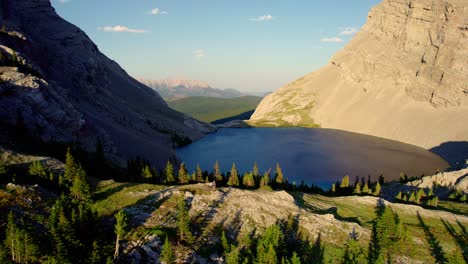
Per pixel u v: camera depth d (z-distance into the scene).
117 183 71.50
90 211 46.78
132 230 52.56
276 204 70.38
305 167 182.88
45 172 65.12
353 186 120.00
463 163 151.88
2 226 44.25
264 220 63.50
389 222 62.44
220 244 54.78
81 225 45.00
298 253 56.62
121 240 49.59
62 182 63.25
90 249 44.12
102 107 195.12
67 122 118.06
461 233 67.19
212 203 65.88
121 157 136.38
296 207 70.56
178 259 49.09
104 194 64.44
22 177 62.53
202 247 53.09
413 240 63.25
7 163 65.81
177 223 56.81
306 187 117.75
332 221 66.62
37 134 100.19
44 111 110.94
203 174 109.75
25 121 100.19
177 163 177.38
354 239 60.97
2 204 48.44
